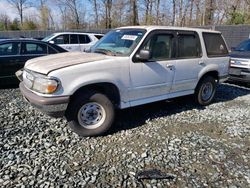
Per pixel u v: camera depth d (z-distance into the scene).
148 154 3.80
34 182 3.07
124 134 4.44
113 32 5.32
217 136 4.51
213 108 6.05
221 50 6.23
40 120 4.80
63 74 3.86
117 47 4.78
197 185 3.16
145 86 4.75
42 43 7.61
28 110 5.27
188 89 5.66
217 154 3.89
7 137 4.11
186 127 4.83
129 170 3.39
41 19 39.59
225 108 6.08
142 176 3.26
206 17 32.62
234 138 4.47
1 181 3.07
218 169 3.51
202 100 6.11
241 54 8.53
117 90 4.41
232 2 30.78
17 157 3.57
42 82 3.87
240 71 8.09
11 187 2.97
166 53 5.04
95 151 3.84
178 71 5.22
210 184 3.19
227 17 31.34
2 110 5.25
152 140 4.24
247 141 4.38
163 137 4.36
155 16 34.59
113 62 4.27
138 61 4.56
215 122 5.13
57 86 3.82
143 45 4.62
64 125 4.62
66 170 3.33
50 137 4.19
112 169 3.39
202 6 32.75
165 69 4.97
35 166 3.39
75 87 3.94
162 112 5.59
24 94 4.23
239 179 3.30
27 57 7.29
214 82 6.24
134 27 5.05
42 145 3.94
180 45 5.23
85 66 4.02
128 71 4.45
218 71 6.14
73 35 12.55
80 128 4.19
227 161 3.71
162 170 3.43
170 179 3.25
